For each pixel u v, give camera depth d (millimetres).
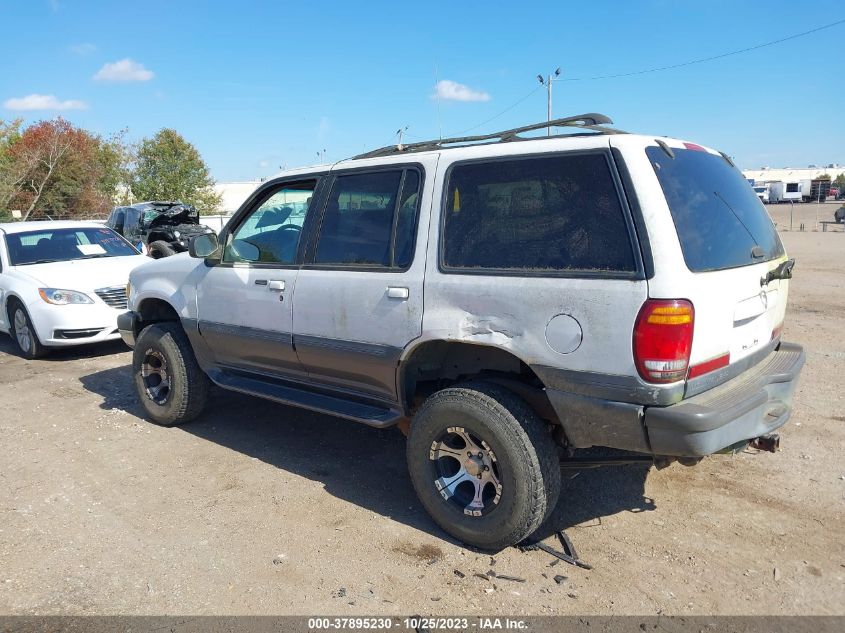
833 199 69312
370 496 4141
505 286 3223
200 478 4449
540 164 3230
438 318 3461
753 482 4141
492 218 3359
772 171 103375
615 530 3635
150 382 5547
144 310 5594
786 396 3408
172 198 41969
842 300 10406
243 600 3088
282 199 4504
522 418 3244
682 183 3119
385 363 3756
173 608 3037
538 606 2992
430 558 3412
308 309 4113
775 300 3613
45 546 3604
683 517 3746
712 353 2975
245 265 4590
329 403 4250
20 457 4895
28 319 8031
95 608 3049
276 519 3855
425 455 3586
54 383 7000
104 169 43250
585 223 3043
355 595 3107
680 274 2805
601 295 2926
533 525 3277
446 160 3594
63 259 8844
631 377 2871
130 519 3891
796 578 3139
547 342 3096
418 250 3594
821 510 3762
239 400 6145
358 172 4020
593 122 3648
